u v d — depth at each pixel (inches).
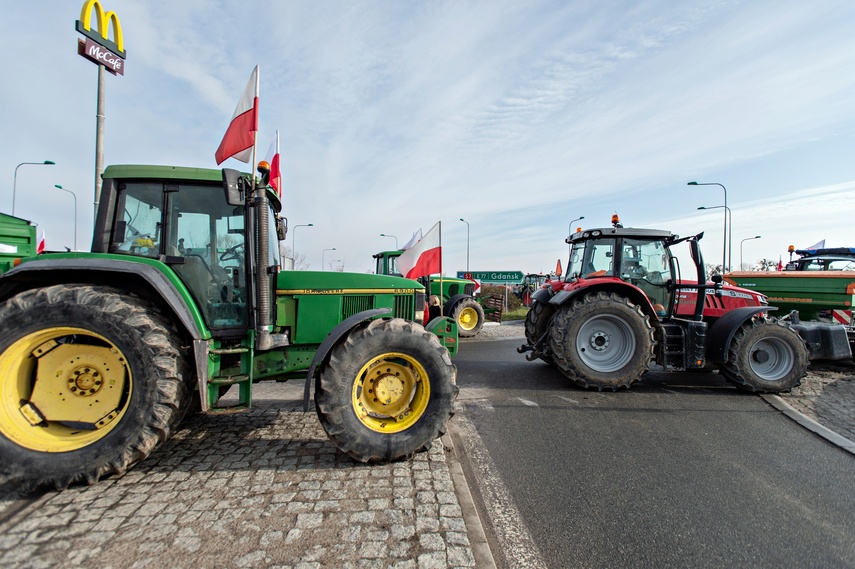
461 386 217.3
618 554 83.7
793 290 280.1
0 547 80.1
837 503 103.5
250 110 151.4
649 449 135.9
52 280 116.0
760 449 136.1
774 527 93.2
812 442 141.9
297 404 175.9
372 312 128.0
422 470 114.7
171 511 93.0
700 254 216.8
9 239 199.5
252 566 75.7
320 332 140.6
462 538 84.6
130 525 87.6
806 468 122.5
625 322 205.9
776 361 204.8
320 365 123.5
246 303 129.8
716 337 208.8
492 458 129.0
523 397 196.2
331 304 142.3
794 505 102.5
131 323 105.3
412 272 225.5
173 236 125.7
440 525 88.9
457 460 125.6
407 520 90.4
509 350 346.6
